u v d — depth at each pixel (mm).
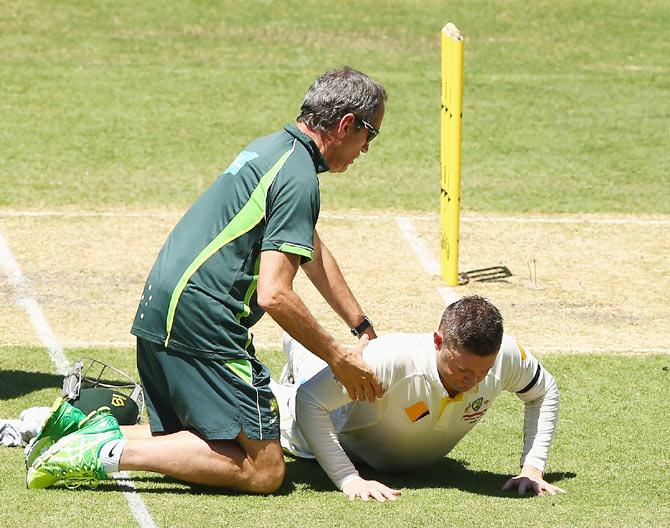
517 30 65125
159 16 64688
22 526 15977
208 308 17297
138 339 18188
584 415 22906
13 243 34875
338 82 17625
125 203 39719
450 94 31484
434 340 17625
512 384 18656
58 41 60219
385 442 18781
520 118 51969
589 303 31484
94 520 16297
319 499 17734
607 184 43969
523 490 18391
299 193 17125
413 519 16781
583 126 51188
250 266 17484
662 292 32594
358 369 17250
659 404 23703
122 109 50906
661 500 18281
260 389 17625
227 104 52344
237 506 17219
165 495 17594
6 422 20062
